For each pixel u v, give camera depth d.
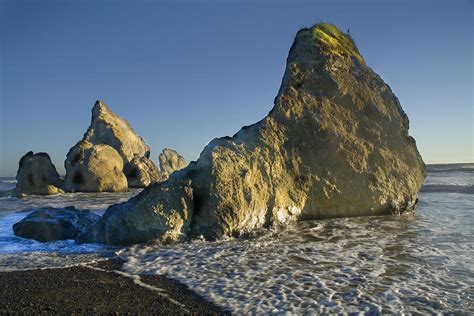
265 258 11.78
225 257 12.01
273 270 10.45
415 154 21.36
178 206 14.60
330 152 19.39
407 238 14.30
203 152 16.42
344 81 21.08
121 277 10.19
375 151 20.19
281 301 8.12
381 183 19.75
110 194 40.22
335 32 23.83
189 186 15.08
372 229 16.23
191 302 8.27
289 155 18.67
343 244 13.52
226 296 8.55
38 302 8.45
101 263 11.73
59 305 8.26
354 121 20.47
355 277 9.66
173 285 9.43
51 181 42.53
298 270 10.40
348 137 19.89
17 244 14.71
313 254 12.16
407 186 20.28
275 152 18.14
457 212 20.73
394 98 21.88
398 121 21.25
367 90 21.27
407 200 20.25
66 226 16.14
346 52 22.66
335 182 19.12
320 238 14.62
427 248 12.63
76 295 8.85
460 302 7.88
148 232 14.20
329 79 20.91
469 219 18.41
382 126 20.77
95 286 9.47
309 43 22.47
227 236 14.88
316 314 7.42
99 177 44.38
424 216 19.47
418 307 7.67
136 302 8.36
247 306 7.93
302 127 19.47
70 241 15.29
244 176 15.80
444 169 89.62
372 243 13.59
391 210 19.86
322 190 18.88
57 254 13.09
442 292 8.46
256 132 18.45
